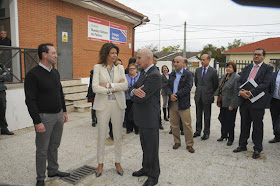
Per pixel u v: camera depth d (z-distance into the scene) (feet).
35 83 8.64
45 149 9.22
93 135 16.76
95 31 33.47
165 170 11.02
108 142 15.25
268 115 24.71
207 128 15.88
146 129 9.35
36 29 25.17
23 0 23.59
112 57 10.22
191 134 13.34
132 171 10.91
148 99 9.12
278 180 10.00
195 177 10.30
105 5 31.76
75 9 29.91
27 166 11.44
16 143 14.80
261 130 12.51
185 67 14.51
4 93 16.08
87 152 13.43
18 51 18.56
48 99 8.98
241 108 13.17
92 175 10.48
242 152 13.46
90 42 32.83
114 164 11.69
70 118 22.15
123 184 9.66
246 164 11.72
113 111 10.43
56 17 27.40
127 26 40.52
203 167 11.36
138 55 9.56
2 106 16.03
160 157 12.66
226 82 14.56
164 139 16.05
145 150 9.56
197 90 16.10
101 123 10.29
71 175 10.44
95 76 10.05
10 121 17.47
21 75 18.90
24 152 13.28
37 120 8.59
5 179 10.07
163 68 20.70
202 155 12.97
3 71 15.56
